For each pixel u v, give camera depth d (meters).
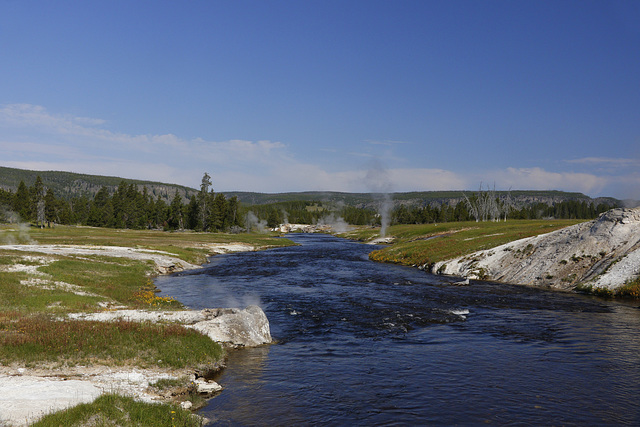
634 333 22.39
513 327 23.83
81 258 45.03
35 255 40.56
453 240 65.50
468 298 32.84
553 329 23.34
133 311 23.34
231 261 64.31
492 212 158.62
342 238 150.12
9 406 10.70
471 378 15.84
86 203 179.25
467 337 21.78
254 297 33.12
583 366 17.16
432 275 47.72
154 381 14.41
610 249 38.47
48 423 9.45
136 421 10.75
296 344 20.66
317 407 13.24
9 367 14.12
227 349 19.66
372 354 18.94
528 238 49.41
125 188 177.00
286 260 65.88
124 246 64.12
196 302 30.91
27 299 24.06
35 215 130.62
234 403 13.55
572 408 13.18
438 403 13.57
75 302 24.83
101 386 13.29
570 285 37.19
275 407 13.24
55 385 12.83
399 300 31.97
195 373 15.90
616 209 41.16
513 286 39.16
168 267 50.09
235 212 169.25
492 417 12.55
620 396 14.10
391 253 67.00
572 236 42.75
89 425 9.97
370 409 13.11
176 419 11.42
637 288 32.12
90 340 16.81
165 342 17.80
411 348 19.88
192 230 151.50
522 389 14.74
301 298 32.75
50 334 16.69
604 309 28.69
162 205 173.62
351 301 31.55
